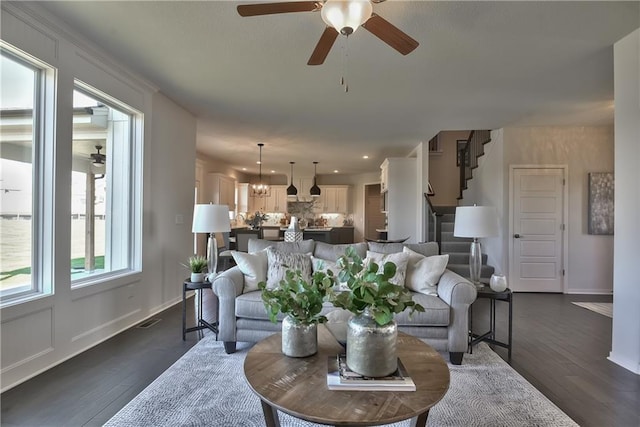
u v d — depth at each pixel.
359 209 10.52
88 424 1.79
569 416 1.93
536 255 5.13
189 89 3.67
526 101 3.95
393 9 2.21
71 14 2.33
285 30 2.48
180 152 4.31
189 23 2.41
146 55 2.89
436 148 7.71
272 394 1.34
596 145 5.07
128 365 2.49
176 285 4.27
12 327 2.18
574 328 3.46
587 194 5.06
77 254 2.93
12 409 1.92
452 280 2.64
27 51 2.24
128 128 3.52
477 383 2.28
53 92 2.46
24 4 2.18
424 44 2.65
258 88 3.61
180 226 4.36
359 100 3.94
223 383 2.22
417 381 1.44
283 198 10.40
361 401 1.30
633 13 2.25
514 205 5.16
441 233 5.73
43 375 2.31
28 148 2.42
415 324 2.55
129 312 3.36
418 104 4.07
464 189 6.87
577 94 3.72
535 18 2.31
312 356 1.68
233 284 2.71
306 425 1.79
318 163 8.53
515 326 3.53
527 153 5.14
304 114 4.52
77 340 2.71
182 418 1.84
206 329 3.26
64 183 2.56
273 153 7.24
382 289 1.48
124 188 3.52
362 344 1.45
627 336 2.58
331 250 3.33
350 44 2.65
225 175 8.05
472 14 2.26
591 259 5.06
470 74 3.21
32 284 2.44
